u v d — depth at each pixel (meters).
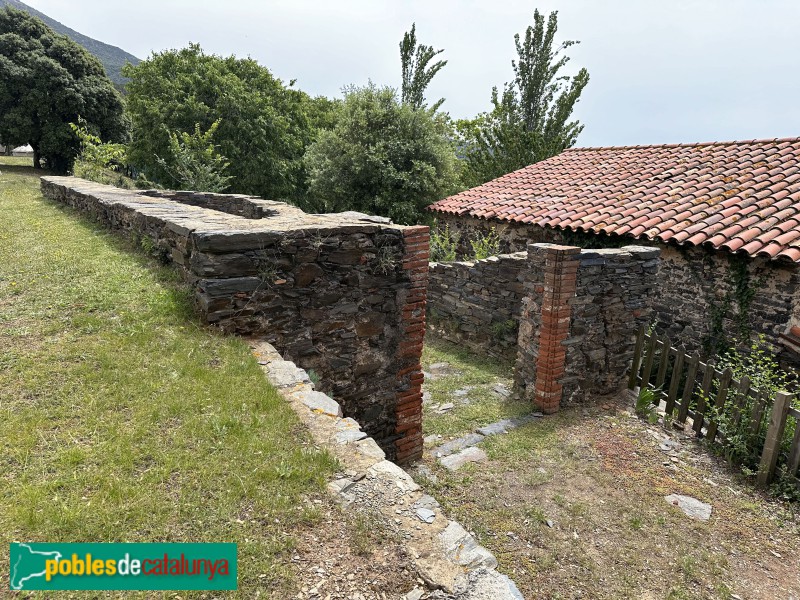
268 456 2.67
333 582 1.99
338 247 4.32
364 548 2.16
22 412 2.79
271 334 4.09
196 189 16.22
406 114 16.64
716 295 7.25
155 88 21.53
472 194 13.41
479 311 8.62
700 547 3.85
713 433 5.29
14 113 25.14
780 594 3.43
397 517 2.36
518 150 18.69
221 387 3.24
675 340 7.86
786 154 8.73
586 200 10.09
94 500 2.21
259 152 22.08
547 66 20.45
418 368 5.00
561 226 9.32
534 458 5.05
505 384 7.12
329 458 2.69
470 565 2.12
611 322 6.41
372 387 4.75
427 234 4.79
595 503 4.35
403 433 4.98
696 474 4.86
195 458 2.57
